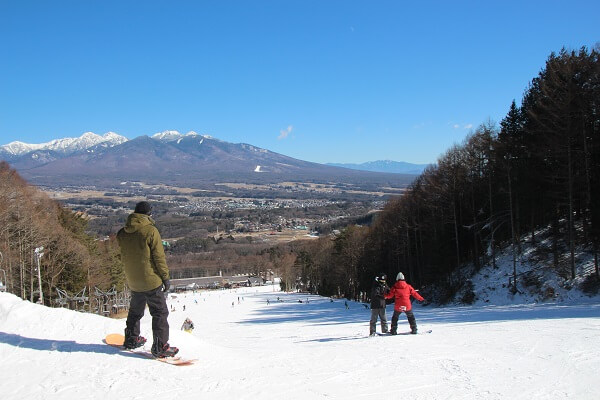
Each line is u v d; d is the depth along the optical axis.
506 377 6.18
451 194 45.62
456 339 9.98
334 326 22.92
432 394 5.43
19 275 43.94
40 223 45.94
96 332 7.72
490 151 39.00
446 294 40.47
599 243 28.50
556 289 27.78
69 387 5.45
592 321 12.35
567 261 30.09
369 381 6.03
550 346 8.38
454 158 46.38
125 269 6.90
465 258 47.53
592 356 7.30
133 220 6.80
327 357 7.75
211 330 31.50
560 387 5.64
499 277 34.62
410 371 6.58
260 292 124.06
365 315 33.03
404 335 11.58
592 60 27.66
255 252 177.00
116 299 67.88
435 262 48.75
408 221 56.44
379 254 69.38
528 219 39.00
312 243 127.81
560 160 29.61
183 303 93.81
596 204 28.47
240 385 5.77
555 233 32.28
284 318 41.25
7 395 5.18
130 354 6.86
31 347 6.69
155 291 6.86
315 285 107.50
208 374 6.26
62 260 49.91
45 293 48.09
